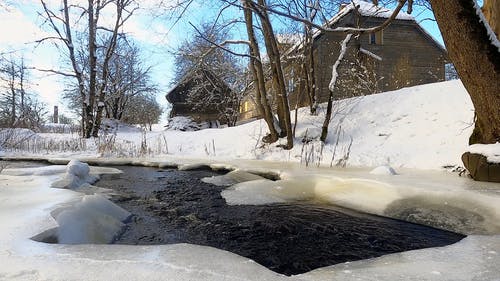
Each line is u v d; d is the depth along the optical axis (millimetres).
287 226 4844
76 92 34938
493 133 6594
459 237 4383
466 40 5887
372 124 11773
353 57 19047
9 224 3617
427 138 9961
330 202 6035
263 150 12250
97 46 19516
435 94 11805
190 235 4504
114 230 4395
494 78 6004
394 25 23406
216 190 7148
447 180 6332
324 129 11547
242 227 4816
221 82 21766
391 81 21531
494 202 4559
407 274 2707
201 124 28766
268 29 11633
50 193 5184
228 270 2688
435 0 5926
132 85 35406
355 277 2646
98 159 11336
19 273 2533
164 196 6656
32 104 28688
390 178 6461
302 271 3457
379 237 4398
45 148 15203
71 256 2883
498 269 2812
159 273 2592
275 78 12766
